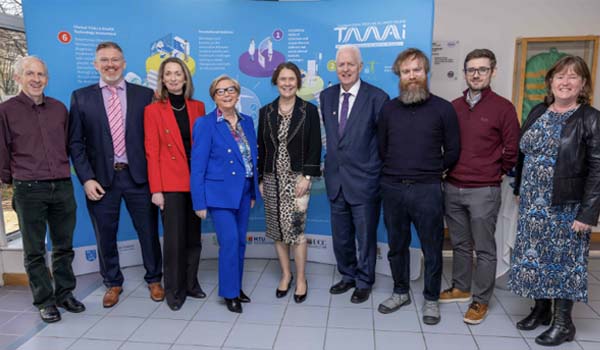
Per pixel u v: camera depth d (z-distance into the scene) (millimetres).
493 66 2223
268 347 2162
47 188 2314
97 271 3197
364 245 2621
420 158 2238
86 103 2459
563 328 2166
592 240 3705
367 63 2881
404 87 2227
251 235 3438
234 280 2529
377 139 2484
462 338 2242
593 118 1925
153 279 2762
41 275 2418
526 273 2160
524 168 2178
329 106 2607
